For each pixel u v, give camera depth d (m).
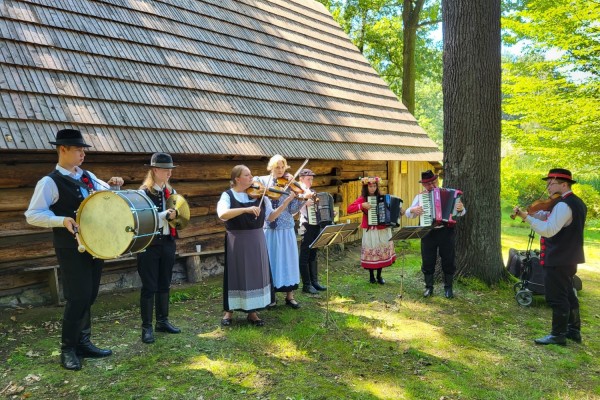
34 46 5.83
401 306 6.48
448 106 7.53
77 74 6.02
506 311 6.45
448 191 6.82
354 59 13.13
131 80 6.55
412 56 18.61
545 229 5.26
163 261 4.91
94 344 4.75
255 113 8.12
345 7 20.69
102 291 6.43
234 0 10.18
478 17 7.20
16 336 4.92
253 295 5.30
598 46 12.58
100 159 6.30
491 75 7.29
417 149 12.34
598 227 16.36
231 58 8.63
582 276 9.27
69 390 3.83
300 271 7.03
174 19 8.09
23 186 5.68
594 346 5.41
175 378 4.10
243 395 3.88
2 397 3.70
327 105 10.23
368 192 7.64
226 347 4.80
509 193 19.22
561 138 13.71
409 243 11.86
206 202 7.72
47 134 5.25
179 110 6.90
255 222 5.30
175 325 5.39
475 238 7.39
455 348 5.11
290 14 12.09
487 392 4.18
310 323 5.63
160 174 4.75
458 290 7.20
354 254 10.42
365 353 4.87
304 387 4.06
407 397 4.00
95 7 6.93
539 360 4.93
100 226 3.83
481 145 7.31
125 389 3.88
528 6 13.34
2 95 5.20
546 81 13.82
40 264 5.83
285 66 9.98
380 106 12.34
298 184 6.07
